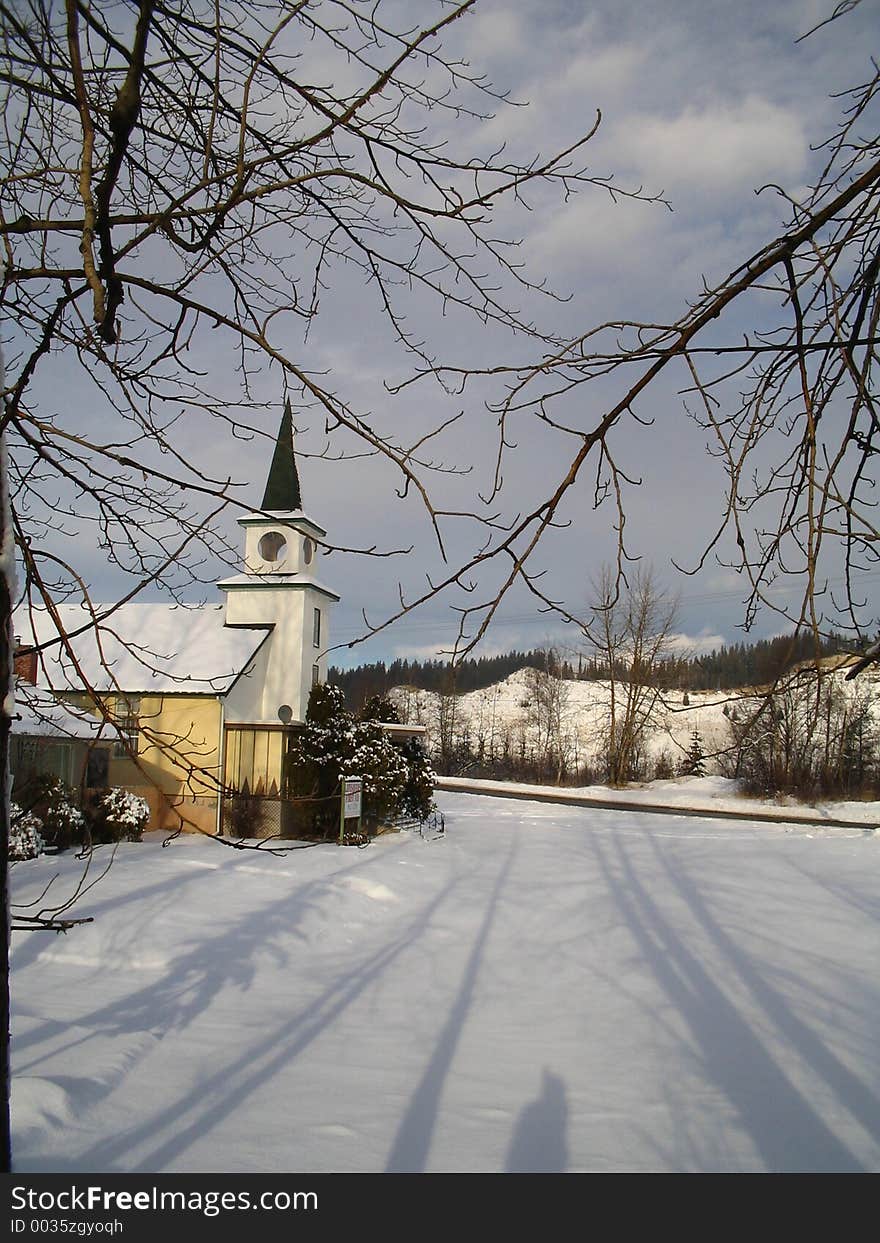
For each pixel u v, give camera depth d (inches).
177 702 746.2
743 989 337.7
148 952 354.6
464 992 332.8
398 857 625.9
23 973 330.3
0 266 108.3
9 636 114.8
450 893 518.3
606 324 94.0
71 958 348.2
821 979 350.6
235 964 351.6
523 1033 285.6
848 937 418.3
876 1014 307.1
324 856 590.6
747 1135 208.8
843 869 597.9
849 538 92.3
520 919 458.3
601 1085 240.2
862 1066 257.3
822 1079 246.7
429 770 869.8
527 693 1969.7
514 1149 197.3
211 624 841.5
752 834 824.9
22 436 130.2
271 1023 288.5
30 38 94.4
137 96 91.7
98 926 371.9
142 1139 194.7
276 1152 191.2
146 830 709.9
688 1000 323.6
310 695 767.7
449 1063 255.4
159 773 739.4
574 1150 198.1
